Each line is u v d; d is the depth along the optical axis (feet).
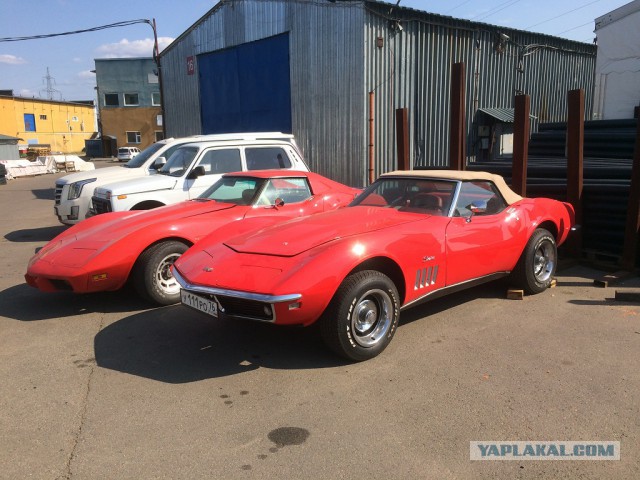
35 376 12.61
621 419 10.08
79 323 16.40
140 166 31.24
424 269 14.14
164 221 17.87
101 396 11.52
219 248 14.21
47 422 10.46
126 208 25.26
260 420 10.38
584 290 18.72
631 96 43.34
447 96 42.83
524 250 17.54
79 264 16.28
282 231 14.29
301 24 43.04
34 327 16.12
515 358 13.00
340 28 39.24
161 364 13.17
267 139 30.50
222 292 12.19
